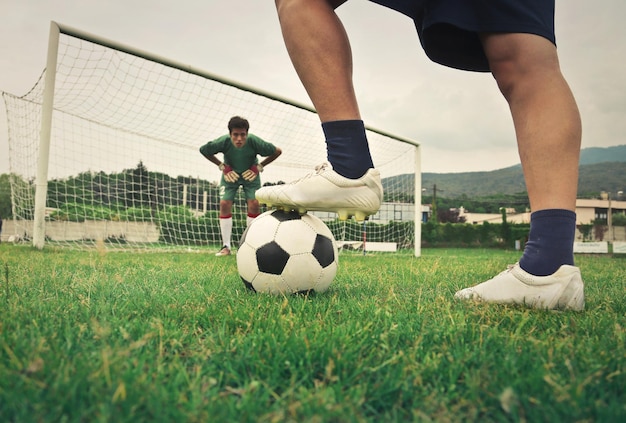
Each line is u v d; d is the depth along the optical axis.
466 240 31.98
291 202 1.94
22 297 1.63
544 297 1.66
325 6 1.62
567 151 1.58
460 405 0.78
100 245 1.45
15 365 0.87
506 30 1.55
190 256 5.45
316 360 1.01
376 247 10.05
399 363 0.99
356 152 1.74
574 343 1.17
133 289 2.02
